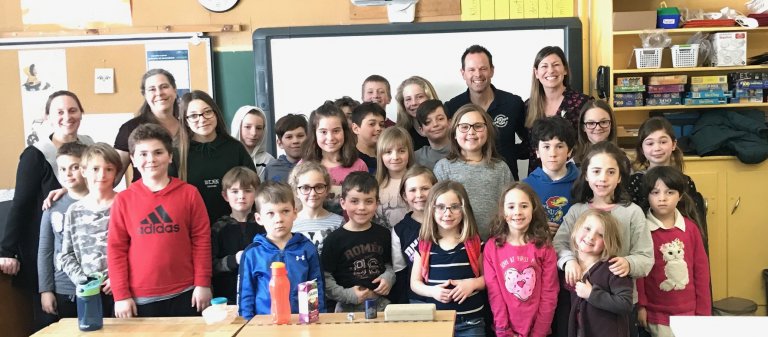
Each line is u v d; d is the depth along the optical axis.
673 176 2.49
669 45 3.74
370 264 2.50
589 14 3.89
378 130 3.01
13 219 2.79
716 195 3.71
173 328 1.99
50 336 1.94
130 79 4.00
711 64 3.77
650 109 3.76
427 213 2.39
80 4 4.00
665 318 2.51
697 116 3.86
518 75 3.84
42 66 3.99
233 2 3.96
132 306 2.36
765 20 3.75
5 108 3.99
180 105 2.77
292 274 2.21
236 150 2.86
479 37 3.84
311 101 3.90
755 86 3.68
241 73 4.01
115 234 2.38
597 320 2.25
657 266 2.52
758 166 3.68
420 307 1.96
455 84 3.87
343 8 3.96
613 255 2.27
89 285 1.99
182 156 2.73
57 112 2.88
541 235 2.36
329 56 3.88
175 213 2.41
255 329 1.92
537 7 3.88
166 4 3.98
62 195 2.72
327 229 2.59
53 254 2.70
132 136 2.43
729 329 1.45
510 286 2.32
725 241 3.73
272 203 2.23
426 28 3.85
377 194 2.54
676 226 2.53
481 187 2.64
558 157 2.58
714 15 3.83
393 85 3.89
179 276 2.42
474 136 2.63
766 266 3.74
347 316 2.02
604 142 2.51
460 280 2.35
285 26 3.94
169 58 3.98
